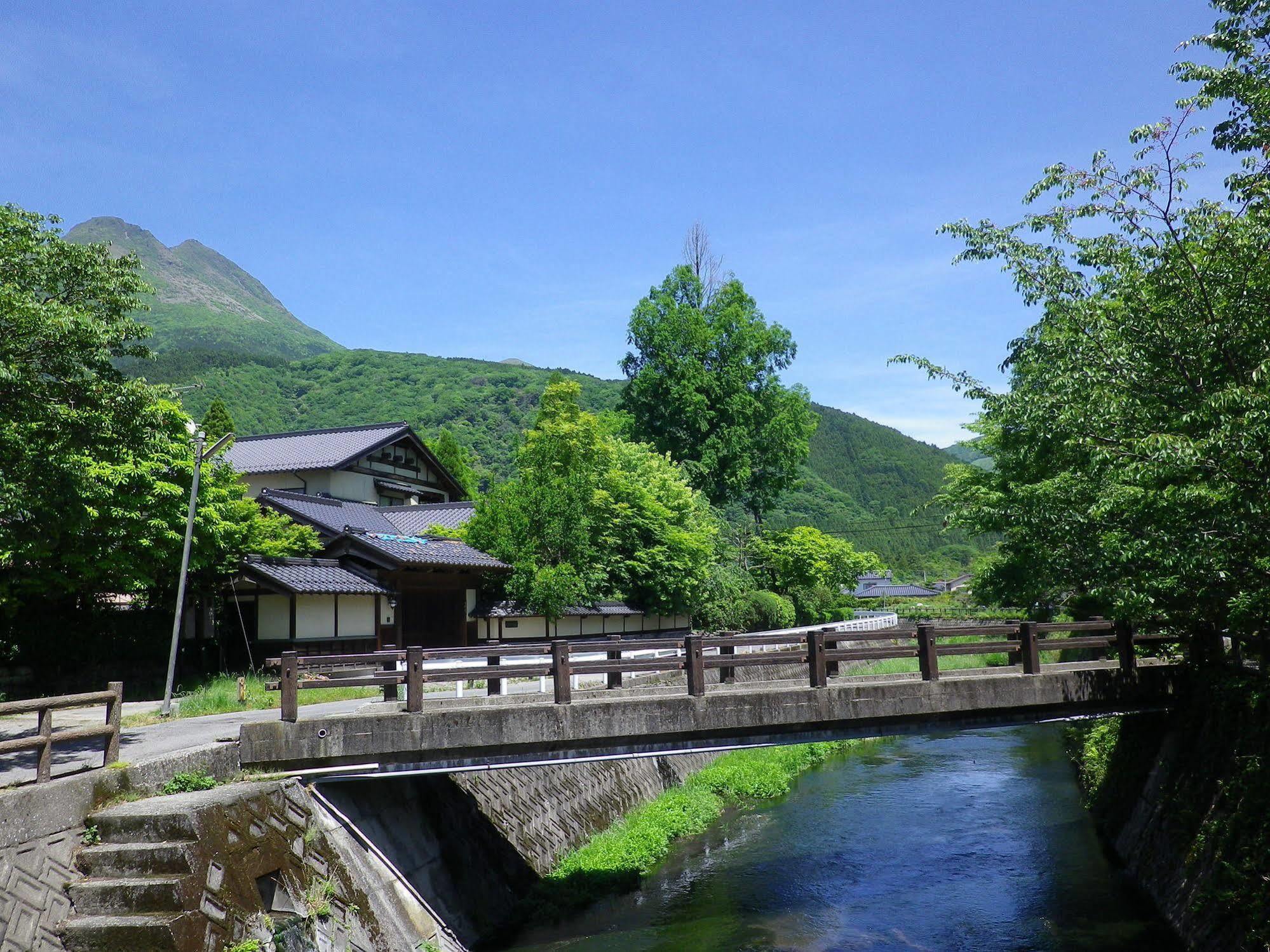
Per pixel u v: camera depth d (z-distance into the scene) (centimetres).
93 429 1193
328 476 3266
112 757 922
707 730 1259
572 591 2858
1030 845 1734
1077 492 1273
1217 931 1062
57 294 1256
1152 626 1528
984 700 1384
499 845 1437
